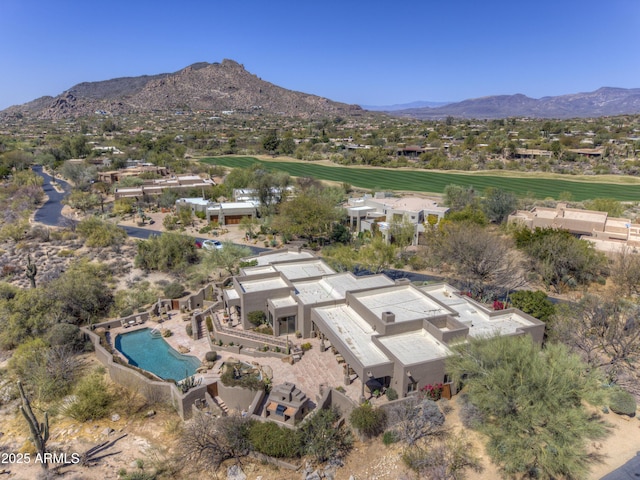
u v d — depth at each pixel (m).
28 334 43.31
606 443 27.27
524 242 60.44
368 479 25.55
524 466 24.31
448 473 25.03
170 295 52.47
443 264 62.47
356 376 34.97
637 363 35.66
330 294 44.00
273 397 30.88
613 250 60.34
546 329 38.56
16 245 76.81
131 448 28.94
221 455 27.59
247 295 42.56
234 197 111.00
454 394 31.61
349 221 86.81
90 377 35.69
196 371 37.34
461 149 196.50
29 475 26.52
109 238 77.38
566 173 150.88
